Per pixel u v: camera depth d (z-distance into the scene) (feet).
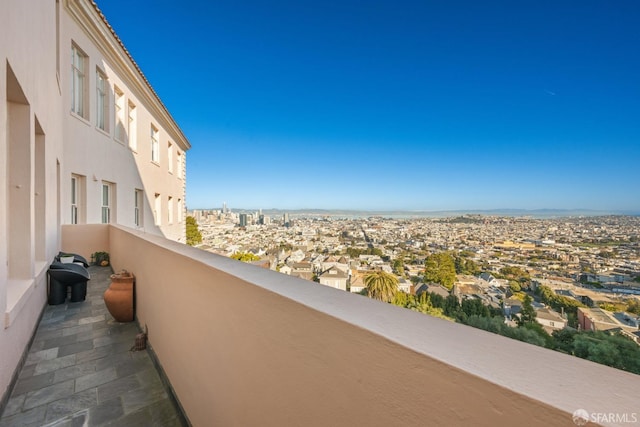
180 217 60.39
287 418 3.69
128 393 8.55
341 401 2.93
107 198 30.27
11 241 11.19
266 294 4.07
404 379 2.39
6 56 7.80
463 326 2.75
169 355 8.50
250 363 4.48
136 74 33.65
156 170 43.86
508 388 1.84
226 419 5.26
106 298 13.26
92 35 25.49
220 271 5.42
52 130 16.56
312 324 3.27
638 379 1.92
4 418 7.46
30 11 10.70
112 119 29.84
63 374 9.46
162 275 9.22
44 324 13.32
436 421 2.19
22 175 11.21
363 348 2.71
